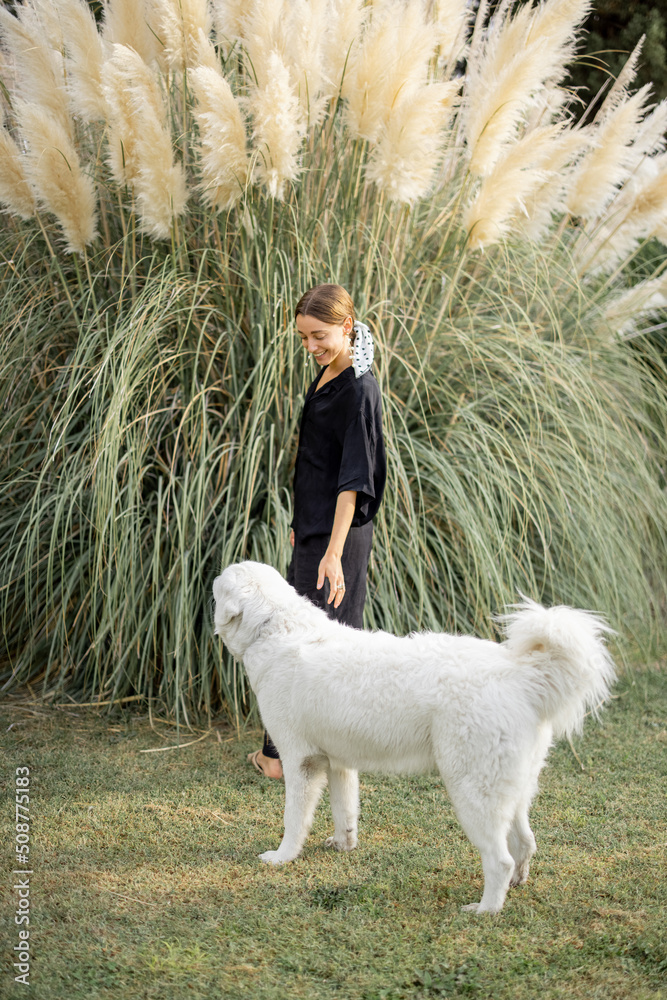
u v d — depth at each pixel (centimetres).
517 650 213
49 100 417
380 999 176
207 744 334
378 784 300
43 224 424
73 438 391
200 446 362
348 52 389
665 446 475
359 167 397
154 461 390
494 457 402
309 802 238
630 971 186
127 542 356
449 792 209
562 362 408
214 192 371
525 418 410
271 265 386
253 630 240
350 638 230
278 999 176
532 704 205
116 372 372
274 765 303
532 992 178
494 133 398
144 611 367
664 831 263
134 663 363
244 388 364
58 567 389
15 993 175
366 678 217
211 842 253
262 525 358
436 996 178
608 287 491
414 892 224
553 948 196
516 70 387
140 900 218
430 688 209
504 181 385
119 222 436
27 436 416
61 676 374
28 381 409
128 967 187
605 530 405
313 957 192
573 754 329
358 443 253
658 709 379
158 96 381
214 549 363
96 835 255
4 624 380
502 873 207
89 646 382
